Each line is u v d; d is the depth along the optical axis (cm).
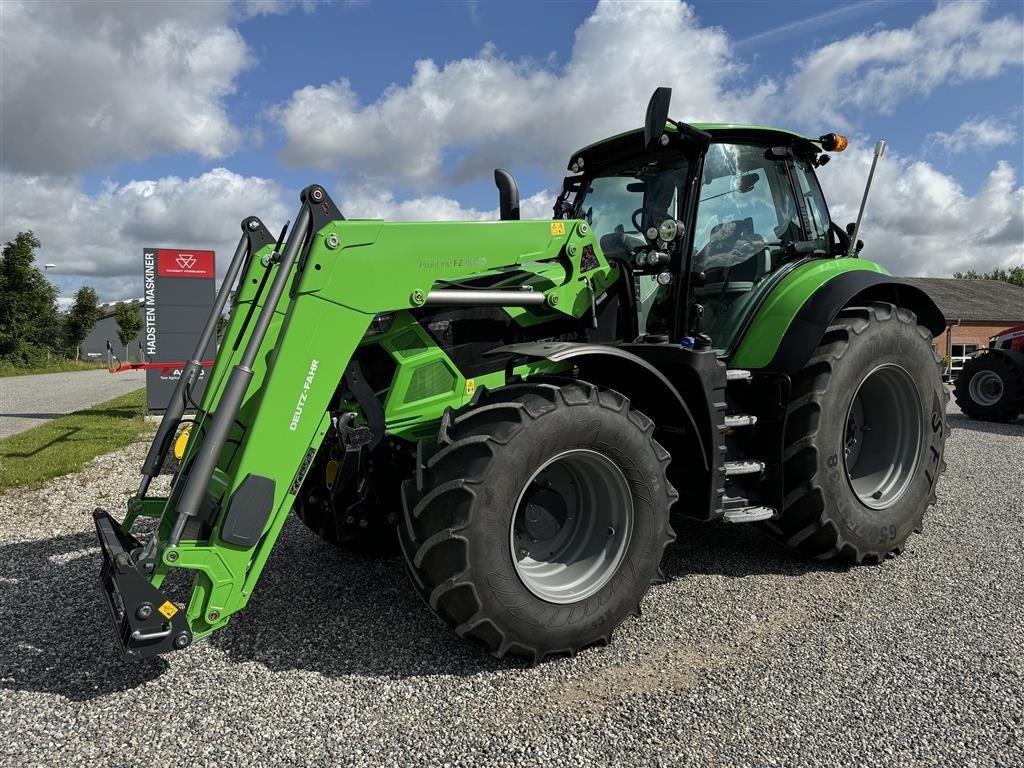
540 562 286
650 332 375
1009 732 225
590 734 223
